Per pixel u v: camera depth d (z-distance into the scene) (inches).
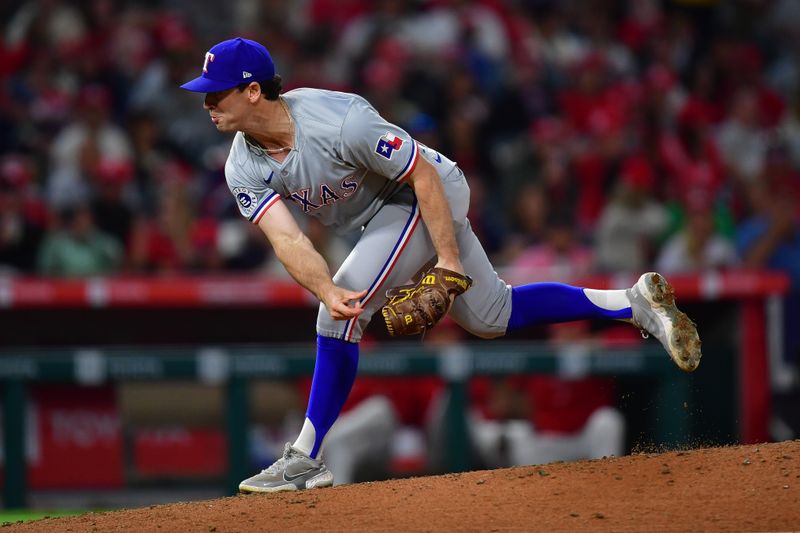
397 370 1031.0
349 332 590.6
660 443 1049.5
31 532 552.1
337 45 1742.1
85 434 1064.8
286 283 1072.2
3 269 1263.5
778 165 1615.4
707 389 1096.2
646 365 1048.2
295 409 1082.1
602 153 1594.5
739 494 509.7
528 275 1091.3
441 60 1695.4
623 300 619.5
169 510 567.5
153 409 1072.8
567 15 1900.8
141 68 1633.9
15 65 1595.7
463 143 1582.2
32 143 1467.8
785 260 1381.6
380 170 562.9
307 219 1207.6
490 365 1040.8
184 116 1573.6
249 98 551.8
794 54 2025.1
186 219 1285.7
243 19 1776.6
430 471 1062.4
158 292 1057.5
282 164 566.9
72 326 1064.8
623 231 1381.6
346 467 1045.8
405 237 581.9
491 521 498.3
